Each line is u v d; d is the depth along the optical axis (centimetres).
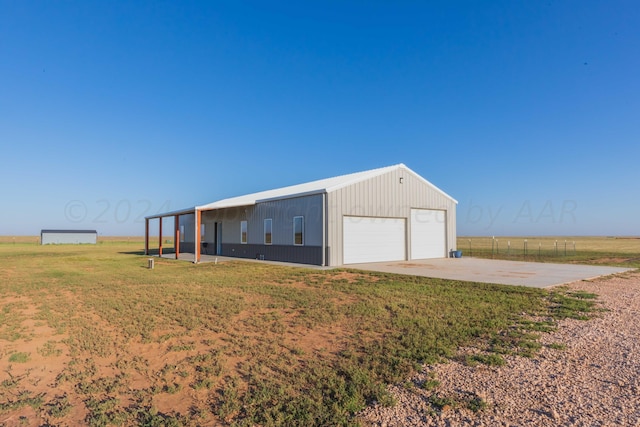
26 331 629
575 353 486
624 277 1240
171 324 651
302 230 1723
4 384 418
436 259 1994
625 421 315
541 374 418
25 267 1736
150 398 378
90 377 434
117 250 3469
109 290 1009
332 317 678
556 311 721
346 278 1205
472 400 356
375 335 571
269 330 605
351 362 456
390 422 323
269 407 352
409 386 391
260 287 1025
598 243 5491
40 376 441
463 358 471
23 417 345
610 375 412
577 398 359
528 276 1241
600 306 770
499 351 495
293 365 455
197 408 357
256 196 2278
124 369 455
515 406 345
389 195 1834
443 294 891
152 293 948
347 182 1675
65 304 834
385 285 1039
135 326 639
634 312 715
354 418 330
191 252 2803
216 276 1282
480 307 746
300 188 2058
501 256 2520
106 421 331
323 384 398
